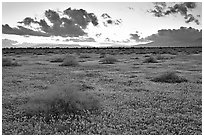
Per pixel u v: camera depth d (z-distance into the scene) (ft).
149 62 133.90
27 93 50.44
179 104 44.06
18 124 32.27
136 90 56.13
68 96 39.19
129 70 96.58
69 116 35.22
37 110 36.45
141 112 38.75
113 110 39.34
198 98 48.67
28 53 253.65
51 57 178.40
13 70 90.38
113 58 137.90
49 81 66.39
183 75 80.74
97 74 81.97
